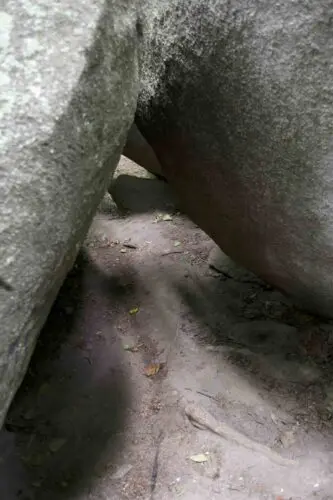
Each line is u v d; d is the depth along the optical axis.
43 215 0.76
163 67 1.22
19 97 0.73
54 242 0.79
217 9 1.02
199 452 1.28
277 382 1.42
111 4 0.82
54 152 0.75
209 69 1.10
